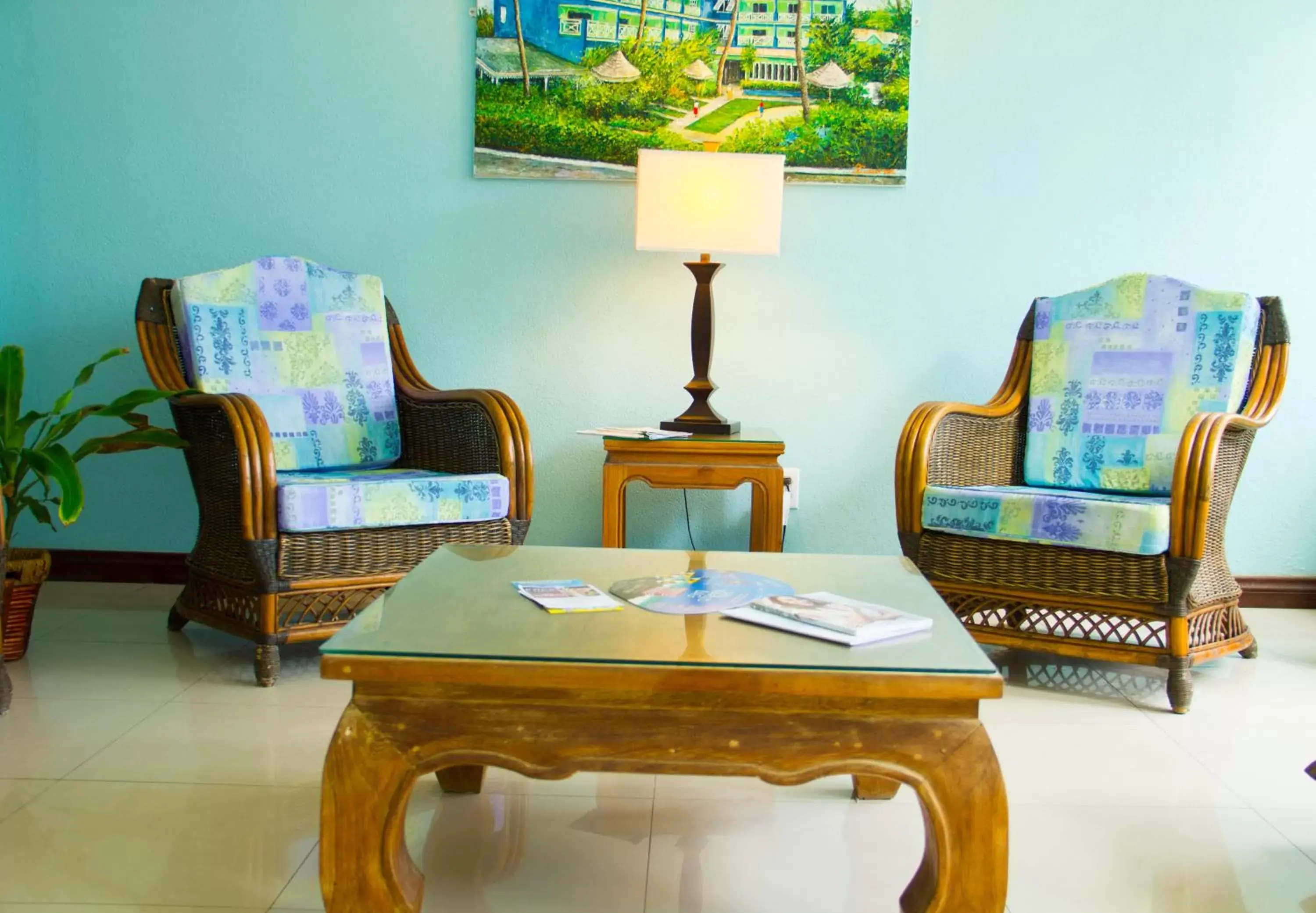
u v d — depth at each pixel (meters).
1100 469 2.91
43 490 3.32
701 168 2.92
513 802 1.86
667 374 3.38
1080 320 2.99
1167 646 2.42
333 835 1.32
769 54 3.26
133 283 3.29
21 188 3.26
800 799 1.90
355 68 3.26
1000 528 2.56
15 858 1.61
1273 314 2.80
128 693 2.37
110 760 1.98
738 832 1.76
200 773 1.93
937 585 2.71
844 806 1.87
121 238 3.28
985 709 2.39
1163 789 1.95
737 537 3.42
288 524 2.40
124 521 3.36
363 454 2.99
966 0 3.27
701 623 1.48
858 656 1.34
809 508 3.42
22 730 2.13
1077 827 1.79
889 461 3.40
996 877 1.31
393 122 3.28
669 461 2.93
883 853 1.69
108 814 1.76
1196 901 1.56
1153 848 1.72
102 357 2.76
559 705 1.33
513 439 2.71
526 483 2.72
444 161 3.30
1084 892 1.57
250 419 2.41
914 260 3.34
